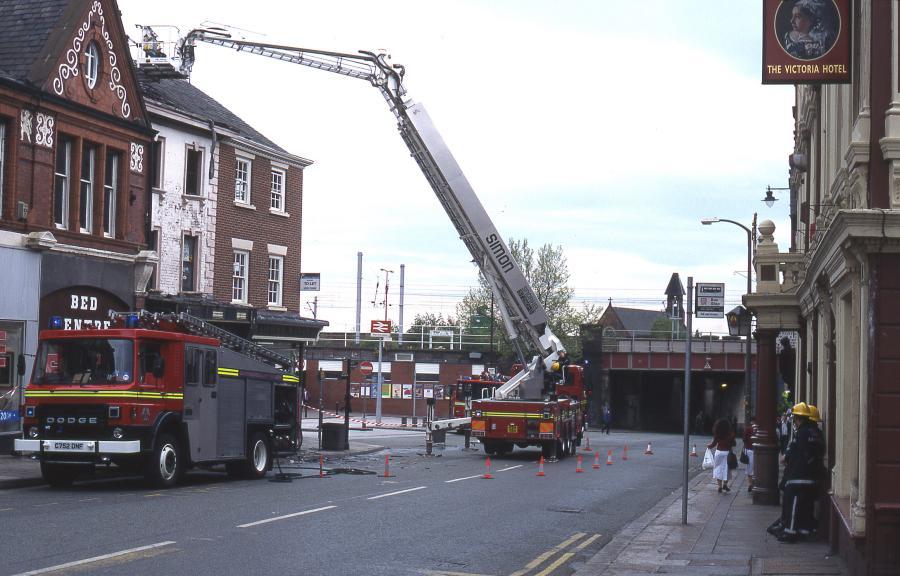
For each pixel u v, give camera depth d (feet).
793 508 47.11
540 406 107.04
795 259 68.54
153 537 42.32
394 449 120.47
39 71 85.56
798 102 91.91
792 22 39.50
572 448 120.67
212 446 70.49
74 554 37.47
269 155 133.90
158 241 114.21
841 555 40.24
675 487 80.18
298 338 136.46
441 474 83.56
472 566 39.32
